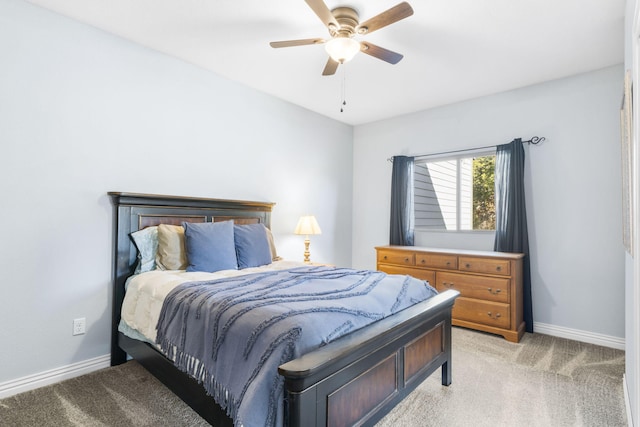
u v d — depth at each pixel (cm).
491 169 395
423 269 368
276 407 120
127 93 264
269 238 345
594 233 307
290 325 135
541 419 187
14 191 212
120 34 256
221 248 270
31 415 188
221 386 141
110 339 253
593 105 308
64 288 232
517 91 352
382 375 158
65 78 233
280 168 390
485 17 228
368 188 480
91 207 245
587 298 310
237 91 344
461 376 238
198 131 311
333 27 208
